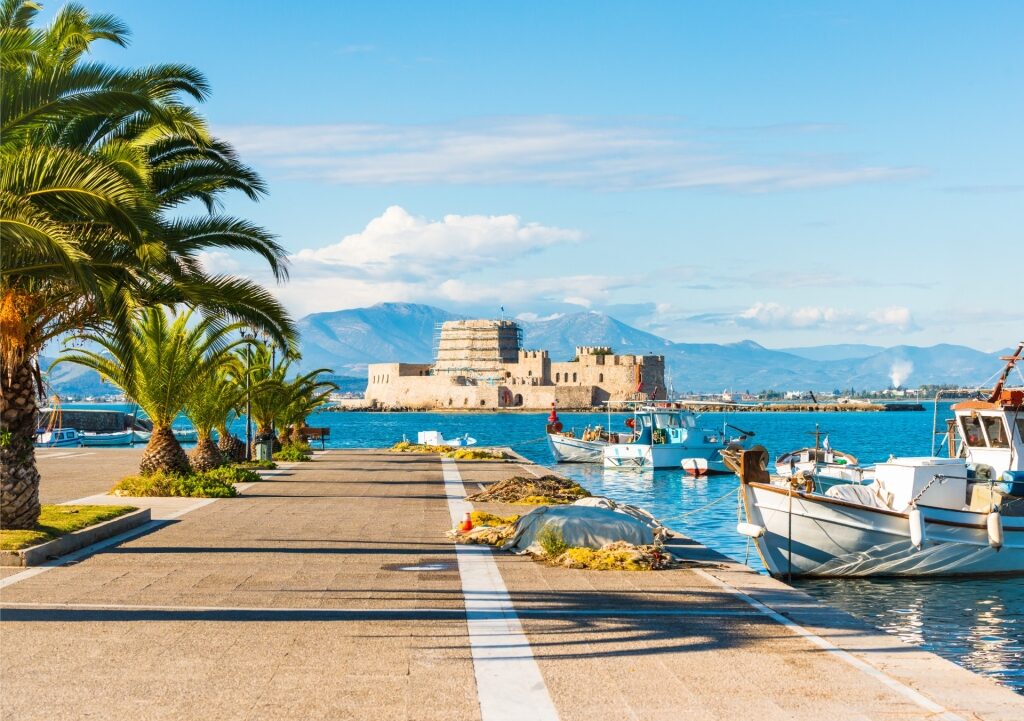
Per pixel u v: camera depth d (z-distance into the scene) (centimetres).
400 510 2917
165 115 1903
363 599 1520
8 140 1897
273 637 1260
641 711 977
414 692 1027
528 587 1641
